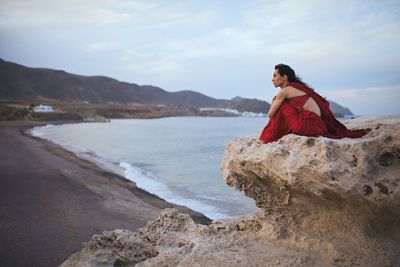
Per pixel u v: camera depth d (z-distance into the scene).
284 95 4.82
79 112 118.44
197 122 126.75
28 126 66.44
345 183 4.01
